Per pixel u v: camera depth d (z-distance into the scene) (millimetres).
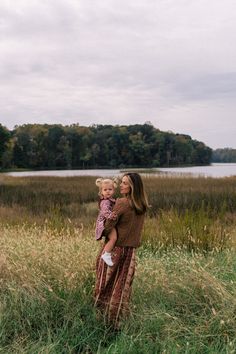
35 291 4277
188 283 4602
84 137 116688
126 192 4152
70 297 4336
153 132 124625
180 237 7582
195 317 4094
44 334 3898
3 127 69250
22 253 5184
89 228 9414
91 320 4094
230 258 5797
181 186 22828
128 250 4148
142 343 3707
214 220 10602
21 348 3533
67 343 3691
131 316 4062
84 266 4945
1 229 8078
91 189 21922
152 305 4363
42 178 35469
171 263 5617
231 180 27188
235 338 3648
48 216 12523
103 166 116938
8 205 15930
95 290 4277
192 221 8219
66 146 112938
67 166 112938
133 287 4652
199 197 17047
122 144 117938
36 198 18031
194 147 139875
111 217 4051
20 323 3971
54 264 4945
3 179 34812
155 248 7078
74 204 16250
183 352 3561
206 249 7238
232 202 15594
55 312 4223
